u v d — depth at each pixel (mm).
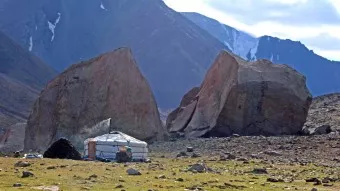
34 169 31781
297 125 69875
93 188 24188
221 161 41125
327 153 46000
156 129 70562
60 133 68062
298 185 27438
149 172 32094
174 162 41312
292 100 69375
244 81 70438
